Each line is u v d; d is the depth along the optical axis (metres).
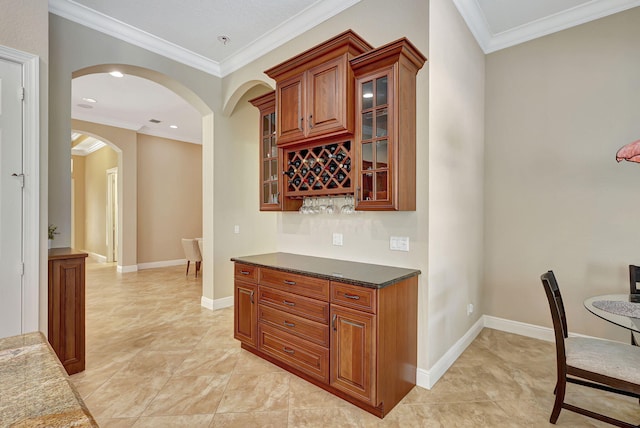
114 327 3.48
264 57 3.54
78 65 2.92
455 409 2.04
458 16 2.77
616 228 2.78
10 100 2.08
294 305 2.36
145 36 3.33
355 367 1.99
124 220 6.66
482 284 3.45
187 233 7.91
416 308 2.30
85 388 2.27
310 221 3.05
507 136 3.33
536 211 3.17
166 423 1.90
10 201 2.08
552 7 2.87
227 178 4.24
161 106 5.41
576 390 2.25
